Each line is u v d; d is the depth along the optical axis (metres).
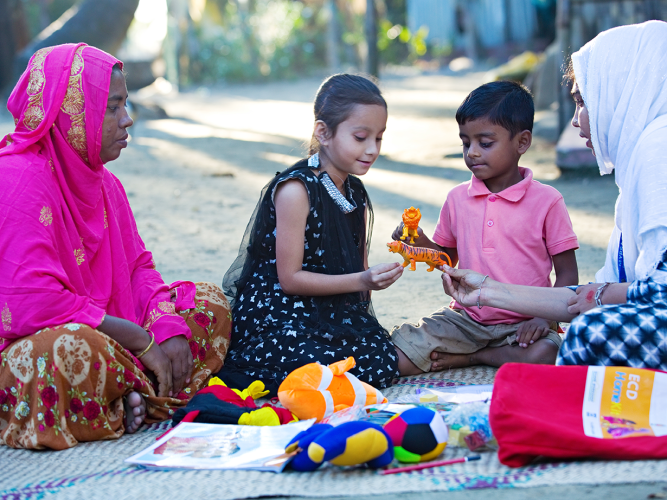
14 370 2.25
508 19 23.16
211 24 24.67
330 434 1.87
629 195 2.31
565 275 2.86
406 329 2.91
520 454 1.87
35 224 2.32
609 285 2.31
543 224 2.83
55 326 2.27
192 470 1.96
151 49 29.89
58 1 25.28
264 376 2.67
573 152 6.89
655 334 2.07
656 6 7.64
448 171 7.70
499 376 2.00
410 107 13.98
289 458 1.94
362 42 23.28
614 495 1.67
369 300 2.94
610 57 2.42
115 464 2.09
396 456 1.97
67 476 2.02
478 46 23.78
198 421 2.31
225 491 1.81
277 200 2.68
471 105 2.72
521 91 2.76
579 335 2.15
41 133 2.38
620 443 1.83
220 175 7.98
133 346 2.43
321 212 2.70
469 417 2.07
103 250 2.58
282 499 1.77
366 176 7.59
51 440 2.24
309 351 2.63
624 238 2.40
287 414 2.33
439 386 2.72
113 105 2.45
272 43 24.02
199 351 2.66
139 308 2.68
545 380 2.03
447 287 2.58
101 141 2.45
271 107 15.80
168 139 10.99
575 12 8.02
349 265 2.76
